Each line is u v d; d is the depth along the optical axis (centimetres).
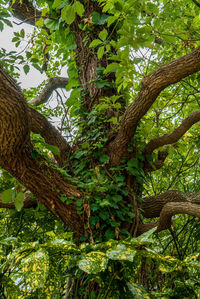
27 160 249
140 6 238
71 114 345
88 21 338
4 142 226
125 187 307
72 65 370
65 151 336
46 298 191
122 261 174
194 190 421
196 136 399
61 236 197
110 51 347
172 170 432
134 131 300
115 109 329
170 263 198
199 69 249
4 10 302
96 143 310
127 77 247
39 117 324
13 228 388
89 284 243
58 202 275
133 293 170
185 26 337
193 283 188
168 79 254
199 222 369
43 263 157
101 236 281
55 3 275
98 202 277
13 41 289
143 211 316
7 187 372
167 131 406
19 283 184
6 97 212
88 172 298
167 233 379
